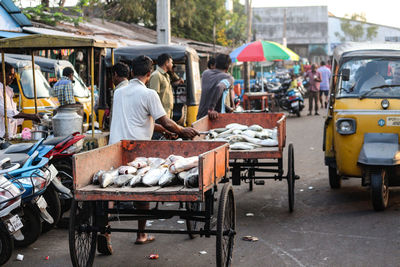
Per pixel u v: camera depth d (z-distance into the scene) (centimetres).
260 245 545
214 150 421
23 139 689
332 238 561
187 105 1028
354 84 716
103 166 463
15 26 1430
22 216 546
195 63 1096
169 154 503
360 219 629
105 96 1027
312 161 1048
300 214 665
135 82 542
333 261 490
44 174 525
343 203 713
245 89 2275
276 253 519
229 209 480
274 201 740
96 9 2828
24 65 1080
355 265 478
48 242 571
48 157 564
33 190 508
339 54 760
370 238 555
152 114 531
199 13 3103
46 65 1309
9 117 739
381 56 727
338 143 691
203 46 2717
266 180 884
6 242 485
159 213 445
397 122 660
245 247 539
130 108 534
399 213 650
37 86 1096
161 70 714
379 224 605
